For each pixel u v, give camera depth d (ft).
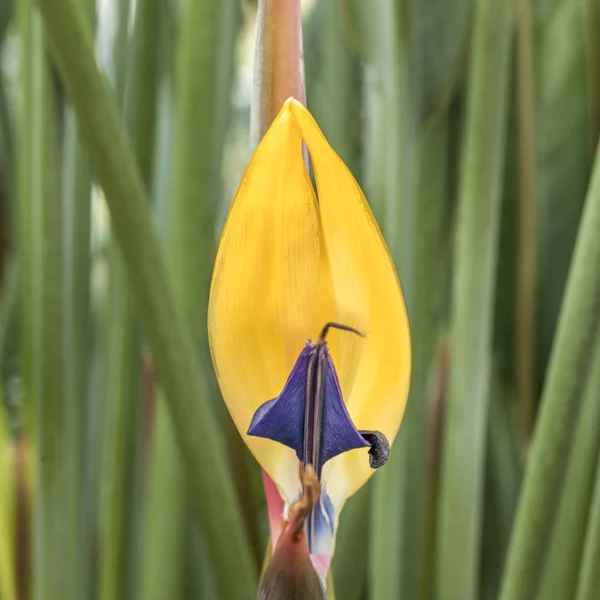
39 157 1.87
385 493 1.96
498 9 1.74
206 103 1.83
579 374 1.59
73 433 2.02
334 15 2.39
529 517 1.64
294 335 1.33
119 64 2.18
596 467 1.80
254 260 1.32
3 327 2.68
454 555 1.91
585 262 1.56
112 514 2.22
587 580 1.66
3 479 2.15
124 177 1.56
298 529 1.25
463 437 1.89
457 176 2.16
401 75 1.81
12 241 2.73
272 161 1.30
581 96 2.61
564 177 2.63
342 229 1.32
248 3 2.65
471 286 1.84
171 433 1.94
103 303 2.65
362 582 2.24
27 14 1.89
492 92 1.77
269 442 1.34
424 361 2.04
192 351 1.63
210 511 1.67
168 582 1.97
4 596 2.16
